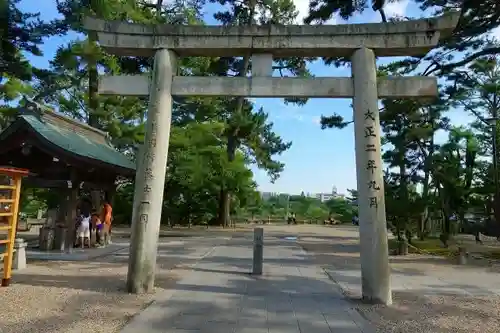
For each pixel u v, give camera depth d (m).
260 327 6.23
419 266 13.38
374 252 7.85
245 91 8.60
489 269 12.74
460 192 22.16
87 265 11.77
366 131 8.11
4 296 7.62
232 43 8.65
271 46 8.55
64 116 15.55
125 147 23.39
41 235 14.16
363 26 8.42
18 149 13.30
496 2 14.24
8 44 19.77
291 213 52.88
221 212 37.69
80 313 6.69
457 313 7.26
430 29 8.22
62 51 20.67
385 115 21.61
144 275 8.27
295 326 6.34
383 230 7.90
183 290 8.65
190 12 24.88
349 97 8.55
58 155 12.79
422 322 6.66
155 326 6.13
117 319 6.42
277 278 10.49
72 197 14.09
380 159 8.08
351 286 9.63
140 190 8.43
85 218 15.55
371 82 8.27
